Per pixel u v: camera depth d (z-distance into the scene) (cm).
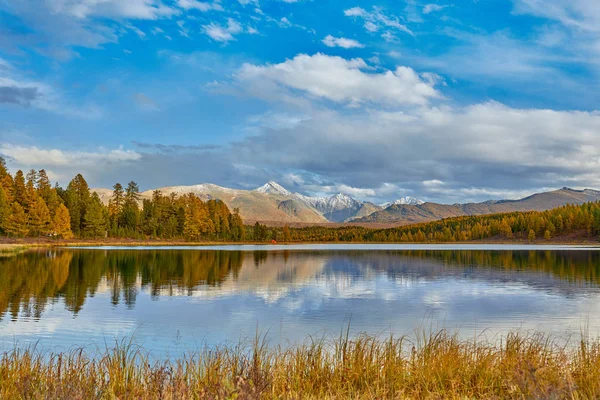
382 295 4131
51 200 14775
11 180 14038
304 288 4612
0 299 3719
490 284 4944
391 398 1228
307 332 2622
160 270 6291
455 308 3444
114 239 16450
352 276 5788
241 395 966
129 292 4216
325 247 16825
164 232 18562
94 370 1398
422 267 7175
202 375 1376
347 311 3309
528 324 2884
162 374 1348
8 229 12544
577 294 4162
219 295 4084
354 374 1403
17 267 6188
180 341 2381
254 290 4431
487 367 1405
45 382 1251
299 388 1277
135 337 2475
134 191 19300
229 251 12325
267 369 1330
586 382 1215
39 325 2775
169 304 3581
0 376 1334
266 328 2723
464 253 11556
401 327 2777
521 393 1085
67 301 3669
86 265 6762
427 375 1368
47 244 13200
